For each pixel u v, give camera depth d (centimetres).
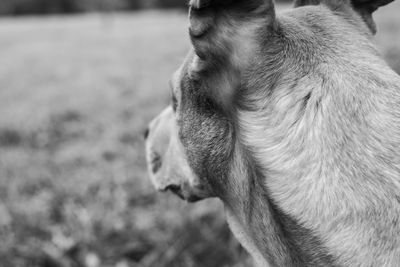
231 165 167
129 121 695
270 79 152
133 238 426
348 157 140
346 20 169
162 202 462
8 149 622
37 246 416
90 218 442
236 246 398
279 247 153
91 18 3356
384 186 136
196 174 187
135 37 1734
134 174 520
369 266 134
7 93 924
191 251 408
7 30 2408
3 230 435
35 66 1241
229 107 161
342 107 145
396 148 139
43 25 2683
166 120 224
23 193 508
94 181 512
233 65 154
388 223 134
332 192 139
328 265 140
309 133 145
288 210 144
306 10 170
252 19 151
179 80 180
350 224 136
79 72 1113
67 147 621
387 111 143
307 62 152
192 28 152
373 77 149
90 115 745
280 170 146
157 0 4084
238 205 172
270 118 151
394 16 1119
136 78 983
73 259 411
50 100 845
